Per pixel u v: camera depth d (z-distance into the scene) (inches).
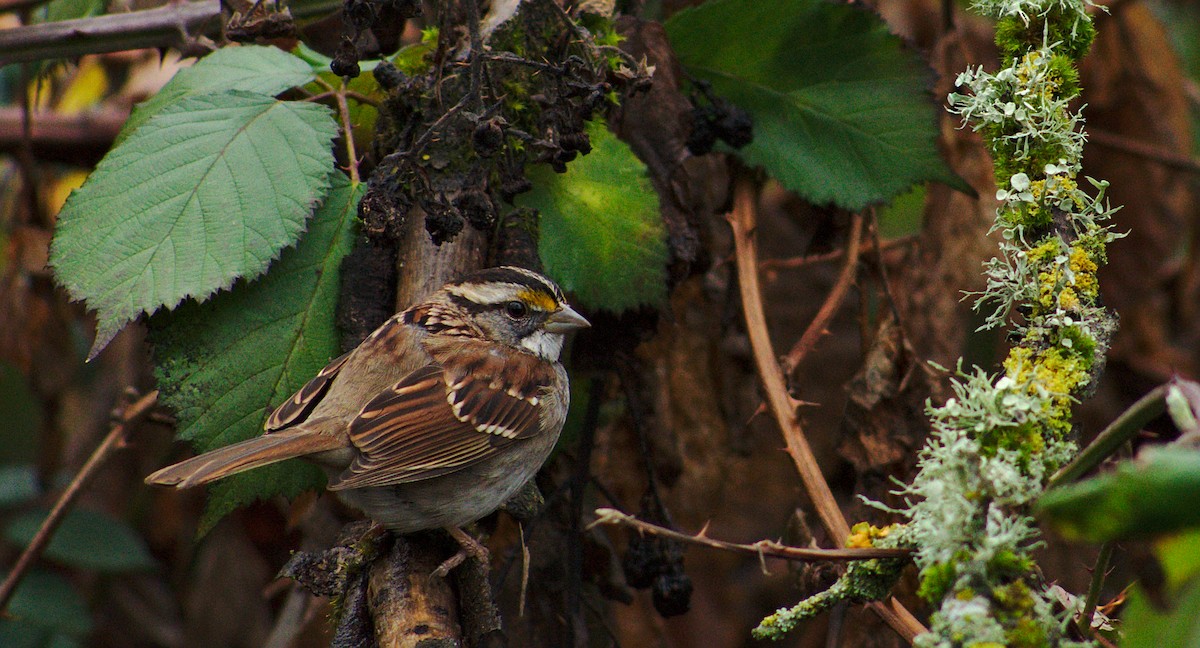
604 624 271.3
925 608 265.6
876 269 293.0
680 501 302.2
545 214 239.6
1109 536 100.7
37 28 268.1
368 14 199.3
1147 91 378.9
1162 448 101.2
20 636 351.9
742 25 273.9
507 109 228.8
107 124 353.7
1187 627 105.6
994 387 157.6
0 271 350.9
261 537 345.7
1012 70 187.9
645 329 257.9
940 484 145.6
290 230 215.8
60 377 351.9
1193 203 386.3
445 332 246.7
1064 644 140.3
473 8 198.2
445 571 209.9
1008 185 186.9
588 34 221.5
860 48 275.7
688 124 261.9
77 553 355.6
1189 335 394.9
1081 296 174.2
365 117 257.8
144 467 396.5
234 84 241.0
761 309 265.0
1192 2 494.3
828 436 409.1
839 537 227.9
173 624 439.5
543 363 259.3
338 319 225.3
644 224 240.2
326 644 319.0
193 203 216.8
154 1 298.0
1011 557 139.2
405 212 194.9
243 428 218.1
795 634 434.9
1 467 384.2
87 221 215.6
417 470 228.7
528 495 255.9
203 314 219.0
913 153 273.6
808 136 279.0
